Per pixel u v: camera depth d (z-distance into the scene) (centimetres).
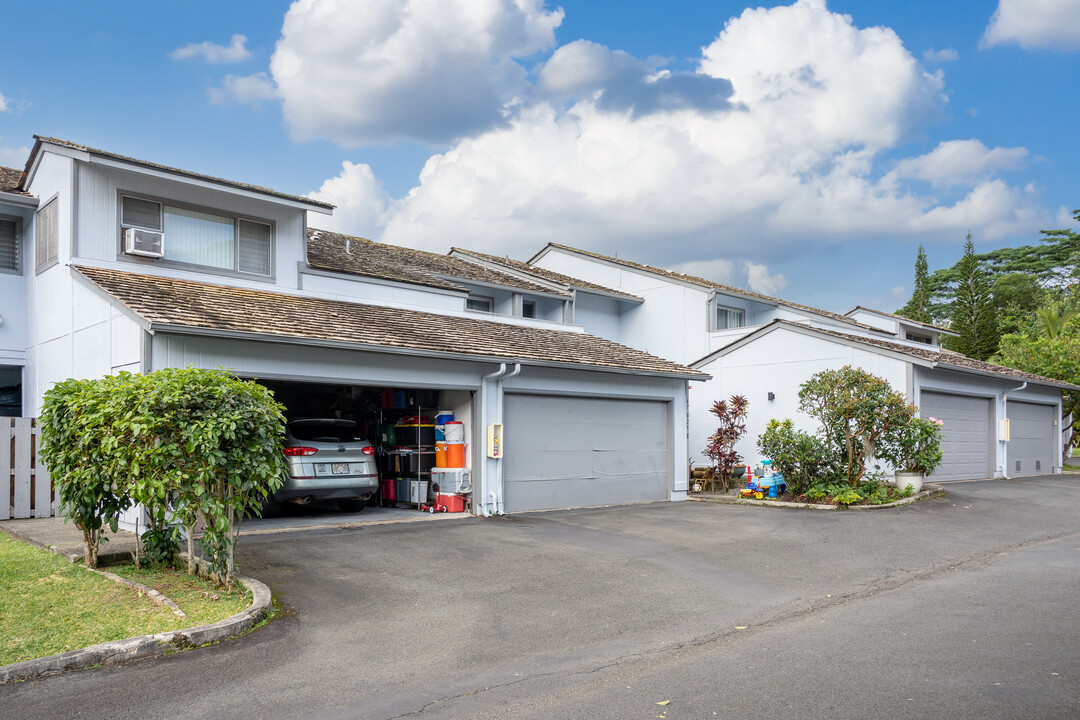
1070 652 593
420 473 1395
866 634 654
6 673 534
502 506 1388
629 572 913
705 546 1078
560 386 1505
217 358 1072
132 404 730
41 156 1384
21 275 1459
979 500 1578
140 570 827
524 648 623
